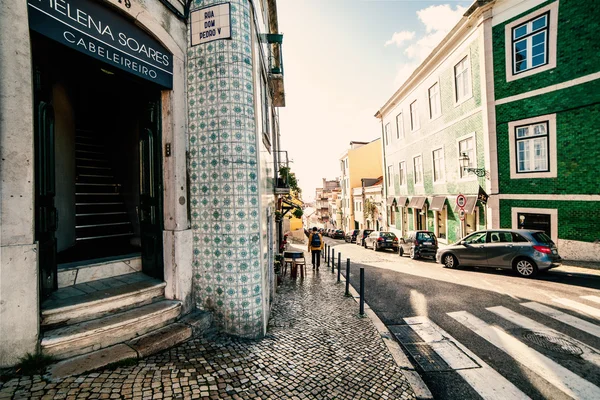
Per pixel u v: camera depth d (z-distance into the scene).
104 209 5.80
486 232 9.93
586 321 5.12
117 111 6.21
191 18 4.38
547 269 8.39
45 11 2.80
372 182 36.41
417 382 3.42
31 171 2.71
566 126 10.37
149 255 4.30
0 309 2.51
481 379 3.58
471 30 13.41
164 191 4.18
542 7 10.73
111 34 3.39
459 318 5.59
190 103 4.36
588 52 9.78
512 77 11.76
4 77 2.54
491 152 12.42
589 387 3.34
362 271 5.91
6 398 2.30
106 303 3.37
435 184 17.59
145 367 3.02
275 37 8.12
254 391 2.92
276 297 7.16
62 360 2.84
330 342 4.39
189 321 3.90
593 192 9.84
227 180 4.18
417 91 19.59
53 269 3.44
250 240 4.25
